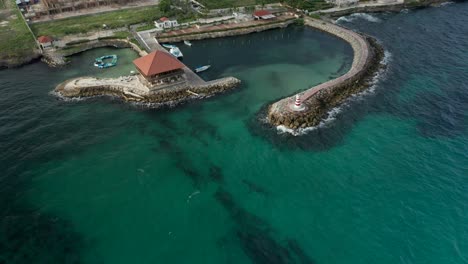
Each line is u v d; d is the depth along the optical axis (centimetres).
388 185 5425
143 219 4847
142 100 7581
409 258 4362
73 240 4525
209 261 4312
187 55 10088
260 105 7556
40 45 9781
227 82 8262
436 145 6269
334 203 5119
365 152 6122
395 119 6994
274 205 5094
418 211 4981
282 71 9088
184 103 7631
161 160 5934
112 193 5259
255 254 4409
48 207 5000
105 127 6781
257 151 6181
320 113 7131
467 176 5581
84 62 9362
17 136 6419
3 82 8319
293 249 4469
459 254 4403
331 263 4309
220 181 5525
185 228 4731
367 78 8488
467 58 9462
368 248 4481
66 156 5972
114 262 4266
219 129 6788
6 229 4653
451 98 7675
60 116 7075
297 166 5825
